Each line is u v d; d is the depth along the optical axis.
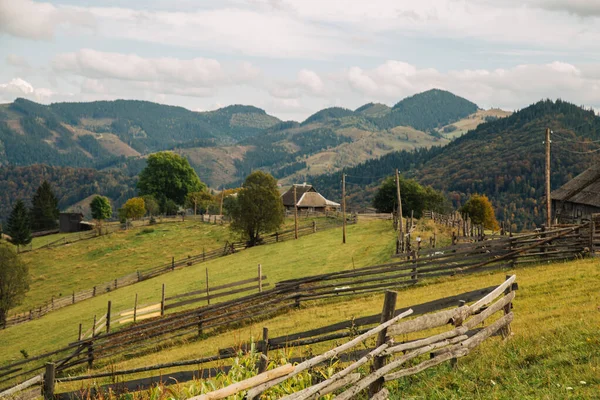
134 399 10.80
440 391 9.28
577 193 39.91
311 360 7.40
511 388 8.88
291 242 60.41
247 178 65.00
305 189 102.81
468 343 10.47
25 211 103.12
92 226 112.25
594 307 13.59
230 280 43.69
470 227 45.47
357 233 58.59
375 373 8.26
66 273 73.69
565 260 24.91
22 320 52.91
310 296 26.92
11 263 55.09
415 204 88.06
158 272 59.16
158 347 25.05
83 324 40.78
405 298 22.52
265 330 9.80
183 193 129.50
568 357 9.66
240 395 7.20
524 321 13.38
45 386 11.13
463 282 23.83
